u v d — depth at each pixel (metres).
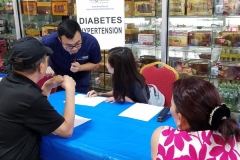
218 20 2.53
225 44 2.44
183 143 0.84
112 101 1.80
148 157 1.07
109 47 2.53
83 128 1.36
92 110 1.64
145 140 1.22
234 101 2.57
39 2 3.23
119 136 1.26
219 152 0.81
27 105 1.11
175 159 0.83
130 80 1.79
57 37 2.18
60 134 1.21
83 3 2.47
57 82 1.48
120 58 1.76
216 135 0.83
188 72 2.63
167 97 2.21
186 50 2.68
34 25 3.46
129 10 2.78
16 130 1.13
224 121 0.81
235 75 2.47
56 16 3.37
